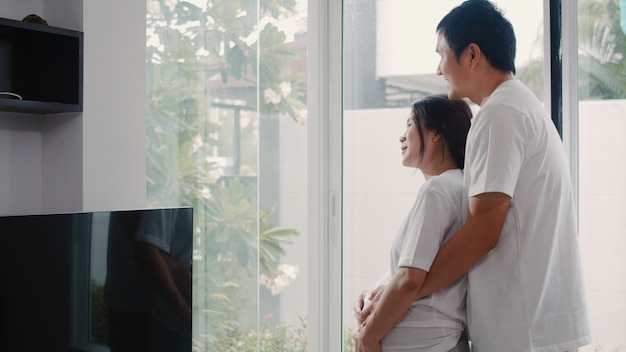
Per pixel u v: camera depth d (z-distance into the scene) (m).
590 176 2.46
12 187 2.23
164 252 2.21
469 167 2.34
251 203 3.02
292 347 3.06
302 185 3.05
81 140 2.20
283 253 3.06
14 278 1.82
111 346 2.05
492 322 2.28
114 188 2.30
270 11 3.06
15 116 2.23
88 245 1.99
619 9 2.42
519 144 2.22
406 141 2.78
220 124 2.92
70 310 1.95
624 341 2.41
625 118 2.41
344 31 2.98
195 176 2.84
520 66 2.55
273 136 3.05
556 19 2.50
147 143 2.66
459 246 2.24
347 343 2.98
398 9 2.82
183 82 2.80
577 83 2.48
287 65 3.05
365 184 2.92
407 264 2.30
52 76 2.17
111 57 2.28
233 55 2.96
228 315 2.94
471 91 2.55
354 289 2.96
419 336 2.33
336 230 2.99
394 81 2.83
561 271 2.27
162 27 2.73
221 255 2.92
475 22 2.51
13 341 1.82
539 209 2.23
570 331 2.25
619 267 2.42
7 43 2.16
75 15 2.21
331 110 3.00
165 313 2.21
